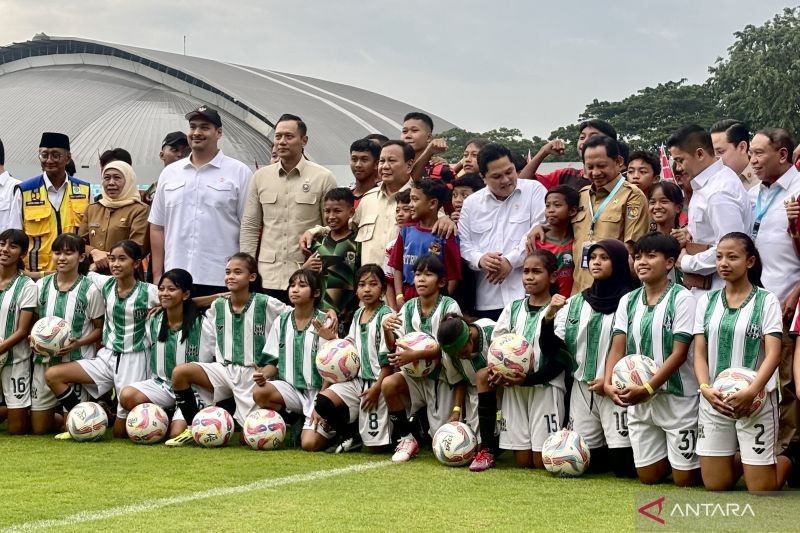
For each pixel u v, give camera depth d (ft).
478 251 26.48
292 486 19.94
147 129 198.80
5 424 29.58
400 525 16.58
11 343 27.09
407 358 23.18
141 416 25.48
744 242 20.31
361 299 25.35
